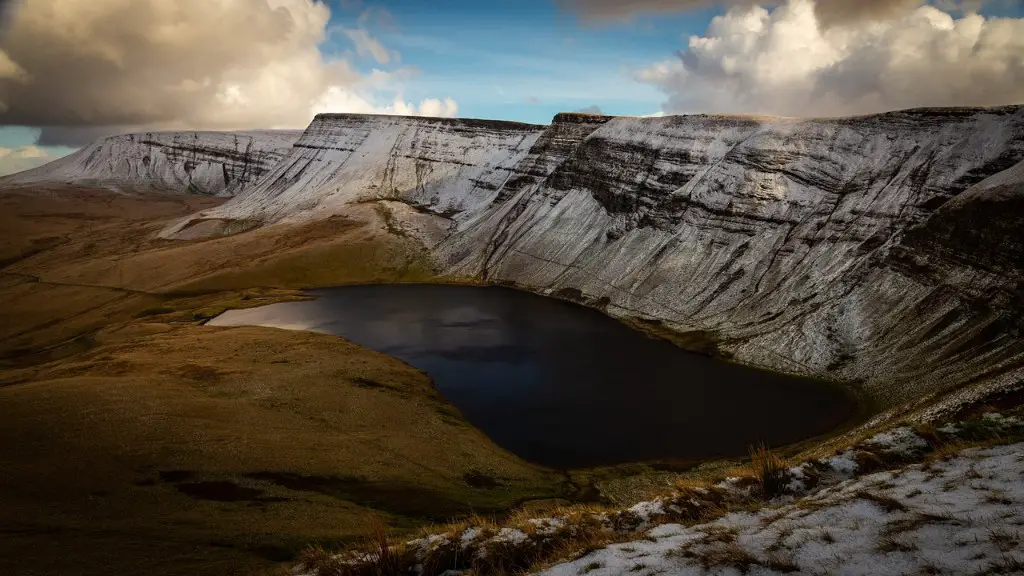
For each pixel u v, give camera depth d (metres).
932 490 10.89
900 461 14.62
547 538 13.83
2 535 22.59
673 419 49.25
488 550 13.49
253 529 25.06
